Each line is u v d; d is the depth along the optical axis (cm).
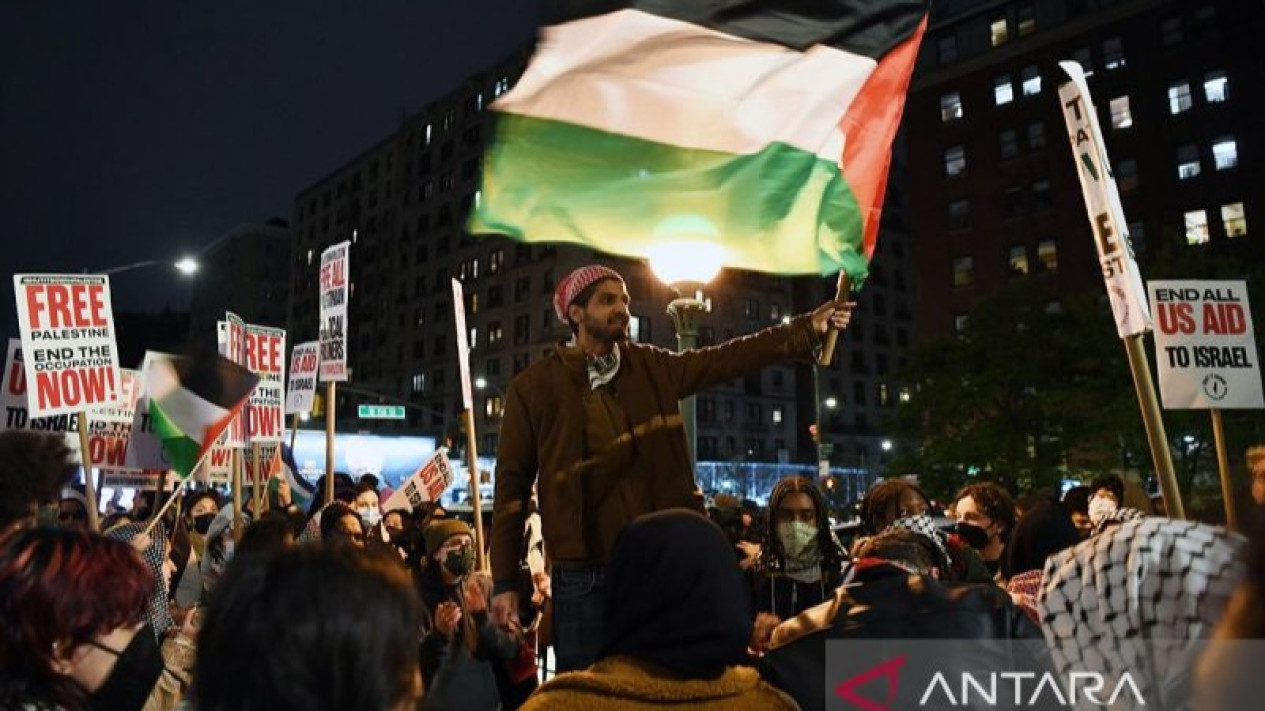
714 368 366
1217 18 4228
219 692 157
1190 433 2472
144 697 258
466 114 7894
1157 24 4397
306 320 9638
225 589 166
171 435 616
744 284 7456
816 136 406
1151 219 4316
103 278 625
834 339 387
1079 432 2767
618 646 216
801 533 468
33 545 220
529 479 349
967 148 4938
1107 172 365
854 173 416
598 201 379
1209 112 4212
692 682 206
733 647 209
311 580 161
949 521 899
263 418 885
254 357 884
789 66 406
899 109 433
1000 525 516
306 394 970
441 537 507
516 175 369
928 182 5069
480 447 7094
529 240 372
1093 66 4559
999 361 2920
